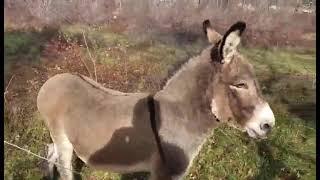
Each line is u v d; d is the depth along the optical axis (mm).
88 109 1631
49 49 3016
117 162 1602
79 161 2082
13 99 2369
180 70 1510
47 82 1800
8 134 2184
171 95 1511
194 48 3469
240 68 1409
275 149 2371
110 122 1575
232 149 2281
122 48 3303
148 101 1550
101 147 1602
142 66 2967
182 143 1510
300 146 2463
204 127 1505
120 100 1610
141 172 2041
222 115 1456
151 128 1521
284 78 3453
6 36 3121
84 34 3277
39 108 1818
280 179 2178
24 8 3484
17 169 2043
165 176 1535
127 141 1552
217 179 2111
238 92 1407
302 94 3178
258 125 1400
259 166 2217
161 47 3502
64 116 1694
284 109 2912
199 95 1470
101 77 2791
